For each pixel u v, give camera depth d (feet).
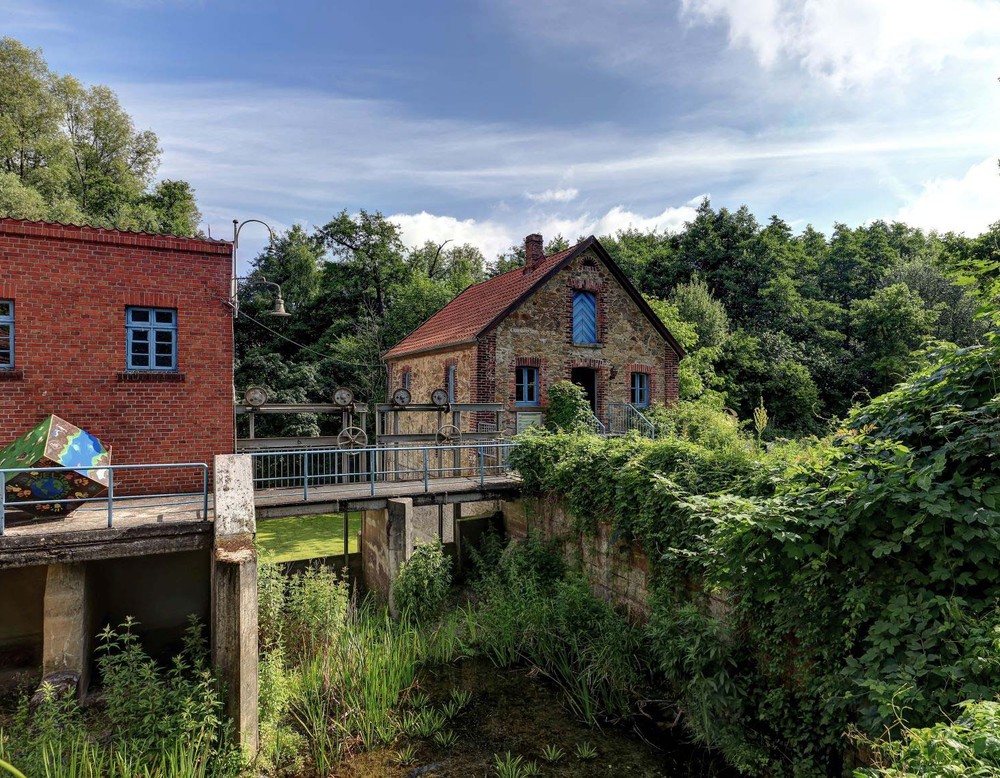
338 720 23.41
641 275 125.29
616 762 20.99
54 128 112.78
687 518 23.93
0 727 21.38
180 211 128.77
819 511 16.10
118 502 30.48
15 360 29.32
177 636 31.24
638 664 25.99
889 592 15.60
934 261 119.34
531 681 26.78
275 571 28.73
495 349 51.06
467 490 36.70
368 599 36.76
